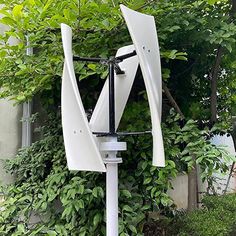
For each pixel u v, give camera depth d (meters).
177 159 2.76
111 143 1.69
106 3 2.21
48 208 2.90
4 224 2.83
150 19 1.75
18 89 2.67
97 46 2.51
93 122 1.80
